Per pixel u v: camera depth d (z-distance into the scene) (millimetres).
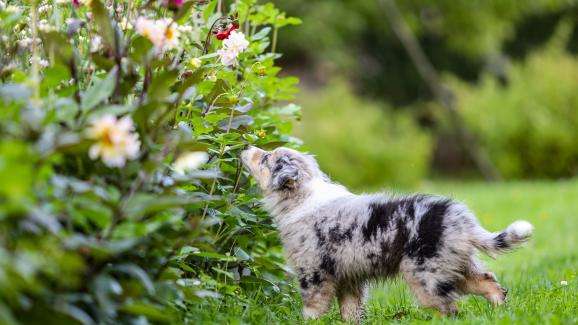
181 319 5676
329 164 25750
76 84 5273
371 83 34906
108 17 5320
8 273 3787
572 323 5730
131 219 4770
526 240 6242
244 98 7285
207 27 7473
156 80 5078
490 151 26547
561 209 16500
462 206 6492
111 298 4699
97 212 4402
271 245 8125
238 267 7125
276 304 6977
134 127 5285
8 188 3627
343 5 31750
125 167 4992
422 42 34781
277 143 7496
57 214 4359
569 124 25797
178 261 6000
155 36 5273
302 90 28672
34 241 4090
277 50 30938
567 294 7324
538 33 36625
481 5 31828
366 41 34781
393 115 32906
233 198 6996
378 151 26297
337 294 7066
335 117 27109
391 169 26359
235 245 7098
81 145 4250
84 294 4531
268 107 8297
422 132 31547
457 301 7129
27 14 6250
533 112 25859
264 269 7406
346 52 32469
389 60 35031
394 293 9008
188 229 5125
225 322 5852
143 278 4727
